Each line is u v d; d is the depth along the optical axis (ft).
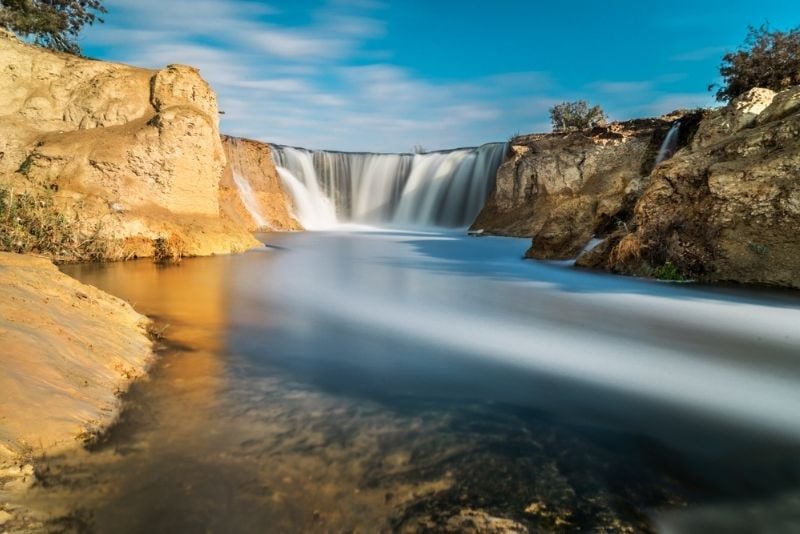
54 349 12.95
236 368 15.64
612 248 40.22
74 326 15.24
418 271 41.14
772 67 73.77
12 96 47.16
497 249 65.00
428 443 11.00
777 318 22.90
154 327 19.80
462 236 95.50
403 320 23.09
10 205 34.81
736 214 32.30
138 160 45.01
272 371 15.52
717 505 9.15
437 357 17.58
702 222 34.32
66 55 53.47
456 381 15.24
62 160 42.73
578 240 48.55
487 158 118.21
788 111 36.47
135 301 25.17
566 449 11.00
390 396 13.84
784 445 11.48
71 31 89.40
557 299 28.27
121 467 9.27
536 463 10.30
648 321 22.70
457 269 42.63
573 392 14.48
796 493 9.61
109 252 39.27
